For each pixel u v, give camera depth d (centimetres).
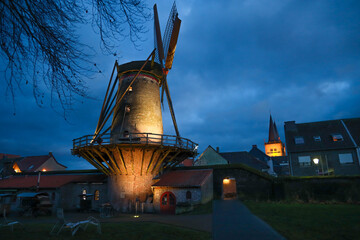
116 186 2339
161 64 2553
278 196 2147
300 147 3134
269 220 841
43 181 2953
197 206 1984
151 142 2288
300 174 3012
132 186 2264
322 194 1992
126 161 2300
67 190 2677
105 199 2572
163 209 2120
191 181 2131
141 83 2553
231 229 621
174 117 2695
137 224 1364
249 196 2264
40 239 977
